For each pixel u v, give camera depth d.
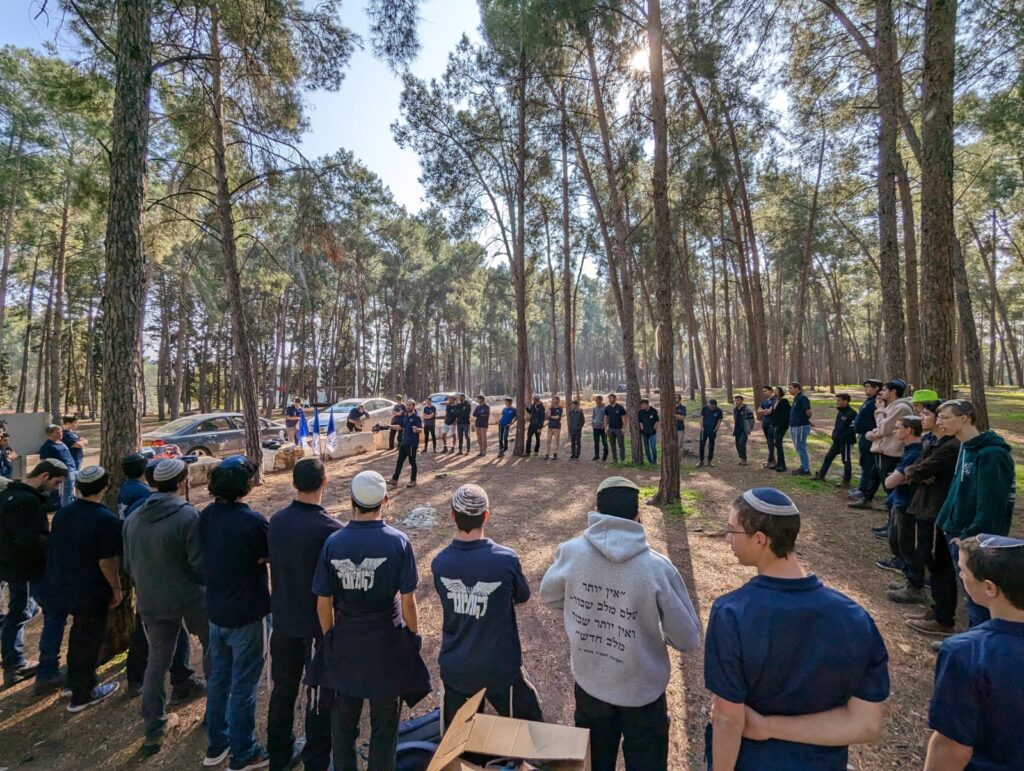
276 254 13.94
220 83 10.13
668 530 7.28
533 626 4.66
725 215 26.03
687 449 14.90
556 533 7.37
